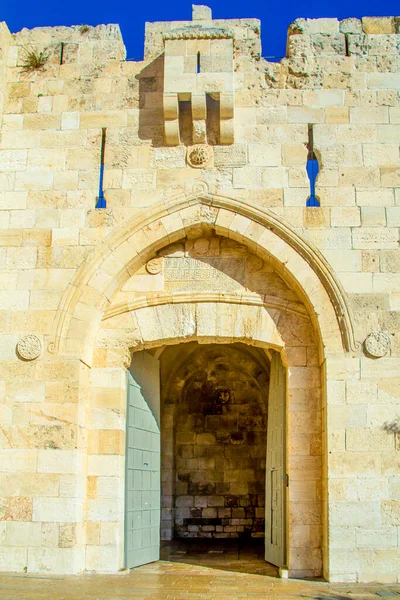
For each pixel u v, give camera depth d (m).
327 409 13.34
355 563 12.68
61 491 13.30
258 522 21.30
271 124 14.82
